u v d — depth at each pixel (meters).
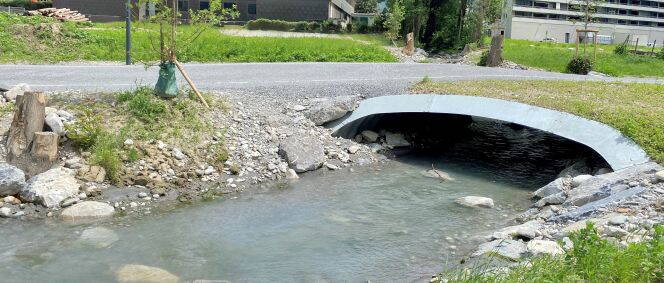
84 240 7.70
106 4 46.44
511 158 14.75
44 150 9.65
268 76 17.20
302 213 9.37
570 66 27.22
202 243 7.84
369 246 8.01
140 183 9.97
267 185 10.91
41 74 15.25
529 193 11.40
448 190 11.38
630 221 7.65
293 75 17.62
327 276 6.93
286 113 13.98
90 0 46.38
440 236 8.54
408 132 15.80
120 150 10.46
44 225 8.20
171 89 12.34
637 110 12.55
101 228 8.20
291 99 14.70
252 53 24.36
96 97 11.95
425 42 42.38
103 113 11.32
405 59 29.72
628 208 8.38
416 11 41.03
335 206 9.86
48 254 7.18
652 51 41.78
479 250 7.64
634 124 11.52
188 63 20.69
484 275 6.06
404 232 8.67
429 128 16.53
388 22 38.34
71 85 13.59
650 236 6.81
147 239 7.88
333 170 12.34
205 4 46.47
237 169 11.15
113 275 6.63
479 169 13.41
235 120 12.86
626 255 5.41
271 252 7.63
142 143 10.77
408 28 42.72
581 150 13.86
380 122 15.24
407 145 15.07
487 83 16.06
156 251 7.46
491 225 9.18
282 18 47.28
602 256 5.39
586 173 12.02
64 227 8.17
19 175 9.02
